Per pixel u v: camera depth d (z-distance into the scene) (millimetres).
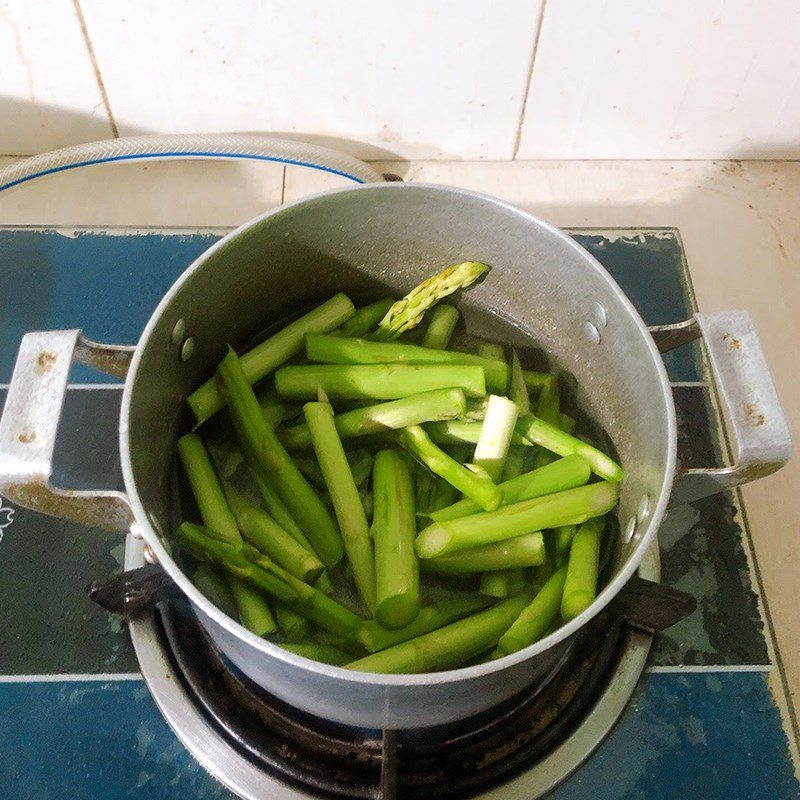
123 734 776
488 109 1124
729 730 795
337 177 1166
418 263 879
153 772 759
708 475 670
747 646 838
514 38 1022
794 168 1196
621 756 777
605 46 1038
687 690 813
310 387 843
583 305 799
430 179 1187
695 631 844
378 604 717
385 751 698
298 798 729
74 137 1147
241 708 779
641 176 1197
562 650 706
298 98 1099
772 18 1006
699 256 1132
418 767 749
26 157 1168
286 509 796
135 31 992
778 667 830
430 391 810
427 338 904
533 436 825
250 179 1157
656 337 745
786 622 860
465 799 731
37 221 1096
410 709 625
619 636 823
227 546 716
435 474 816
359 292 920
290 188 1153
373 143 1176
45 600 836
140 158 1109
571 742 767
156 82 1065
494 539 733
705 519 903
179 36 1002
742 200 1184
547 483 775
